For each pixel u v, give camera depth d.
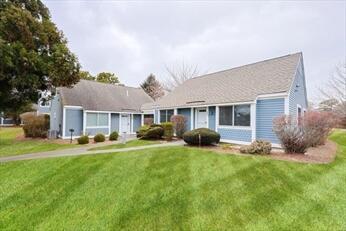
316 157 9.09
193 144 13.09
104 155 10.16
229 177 6.48
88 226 3.94
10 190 5.82
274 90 12.46
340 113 23.66
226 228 3.74
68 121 20.12
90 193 5.49
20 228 3.94
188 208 4.52
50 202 5.03
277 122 10.01
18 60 12.81
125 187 5.83
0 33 12.46
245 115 13.59
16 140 18.55
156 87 46.44
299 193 5.19
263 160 8.44
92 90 23.84
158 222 4.01
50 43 15.25
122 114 24.25
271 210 4.36
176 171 7.21
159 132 17.17
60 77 14.80
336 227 3.71
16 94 15.46
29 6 15.12
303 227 3.71
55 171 7.55
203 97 17.12
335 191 5.30
